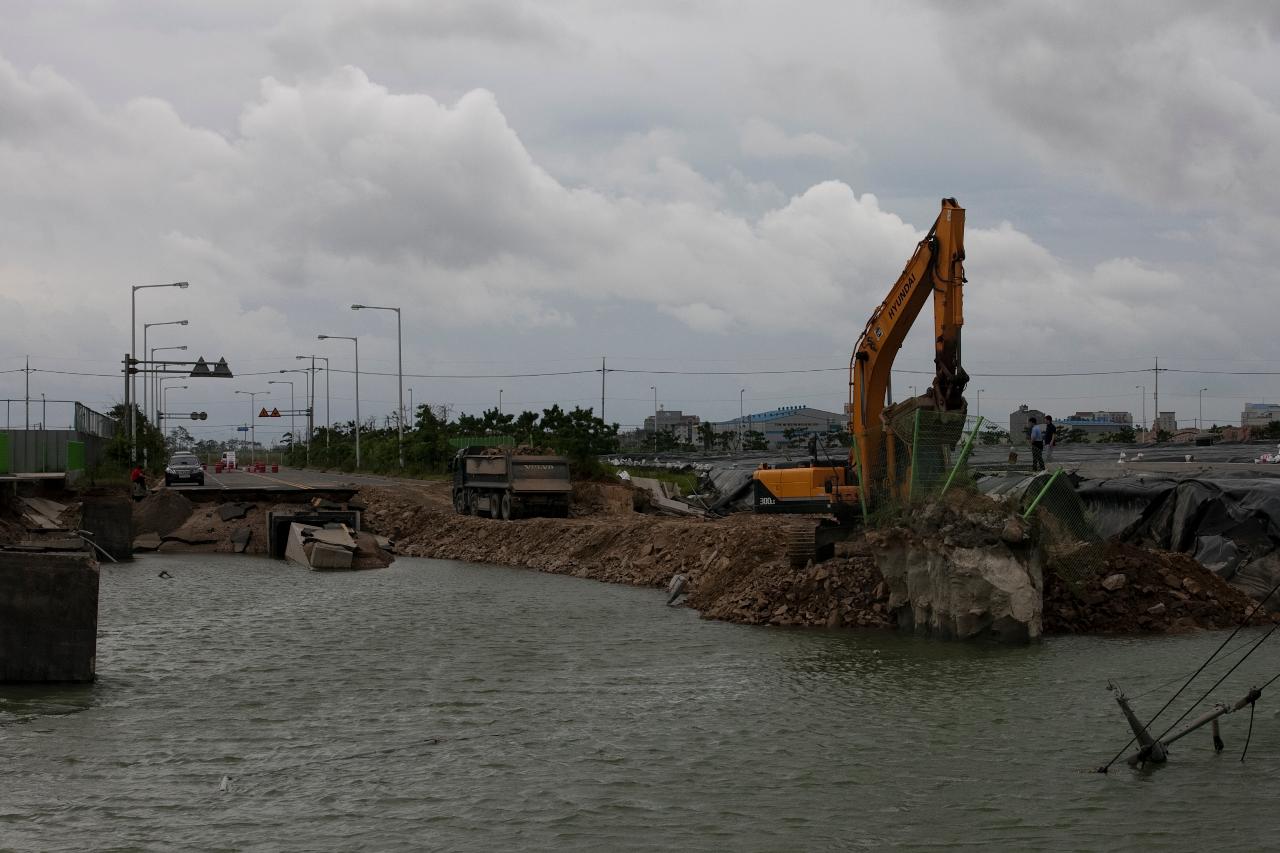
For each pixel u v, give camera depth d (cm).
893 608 2825
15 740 1828
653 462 10056
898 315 2944
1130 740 1778
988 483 3139
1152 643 2556
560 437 6925
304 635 2842
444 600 3503
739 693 2138
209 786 1593
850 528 3055
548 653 2573
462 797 1541
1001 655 2445
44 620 2258
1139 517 3362
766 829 1411
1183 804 1488
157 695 2161
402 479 9212
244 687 2233
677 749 1762
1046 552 2711
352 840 1382
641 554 4072
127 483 6475
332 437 14588
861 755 1719
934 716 1939
